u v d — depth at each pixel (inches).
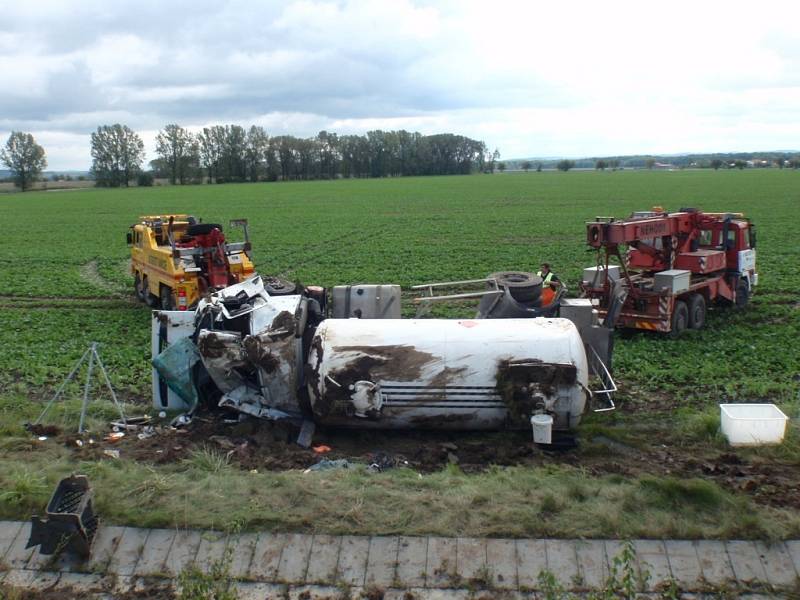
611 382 442.9
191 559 275.0
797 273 1004.6
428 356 377.4
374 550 272.8
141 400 490.9
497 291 478.9
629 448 387.9
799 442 366.0
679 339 646.5
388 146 7052.2
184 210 2763.3
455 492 304.7
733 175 5201.8
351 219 2134.6
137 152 6082.7
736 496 297.9
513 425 381.7
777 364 555.2
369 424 389.7
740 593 253.1
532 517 284.2
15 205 3464.6
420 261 1206.3
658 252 724.7
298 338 411.5
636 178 5103.3
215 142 6254.9
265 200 3297.2
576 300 469.1
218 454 368.5
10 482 314.2
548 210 2337.6
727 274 757.3
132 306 886.4
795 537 271.4
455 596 256.1
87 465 337.1
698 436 398.3
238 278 749.9
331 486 312.0
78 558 278.1
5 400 462.3
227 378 411.2
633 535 275.0
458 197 3179.1
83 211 2883.9
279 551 274.4
